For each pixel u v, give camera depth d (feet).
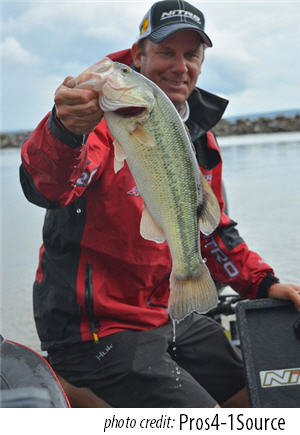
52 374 5.86
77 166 6.40
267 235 18.61
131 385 7.85
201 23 9.00
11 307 14.11
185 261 6.44
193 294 6.55
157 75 8.77
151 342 8.21
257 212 22.99
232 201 26.23
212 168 9.68
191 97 9.29
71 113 5.57
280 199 25.71
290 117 123.95
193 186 6.29
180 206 6.23
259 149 61.98
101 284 8.31
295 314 7.86
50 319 8.55
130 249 8.32
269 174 35.99
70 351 8.34
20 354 5.88
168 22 8.48
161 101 5.90
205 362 9.04
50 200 6.63
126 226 8.20
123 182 8.04
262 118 122.83
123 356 7.98
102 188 8.02
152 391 7.70
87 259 8.36
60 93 5.50
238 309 7.79
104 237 8.26
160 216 6.19
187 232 6.37
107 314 8.30
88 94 5.50
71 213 8.22
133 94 5.60
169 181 6.10
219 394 9.11
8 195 37.96
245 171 38.96
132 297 8.64
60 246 8.49
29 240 22.33
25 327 12.84
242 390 9.12
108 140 7.93
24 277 16.84
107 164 7.97
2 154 105.91
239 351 9.54
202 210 6.50
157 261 8.59
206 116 9.39
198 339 9.09
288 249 16.57
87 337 8.19
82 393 8.18
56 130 5.97
